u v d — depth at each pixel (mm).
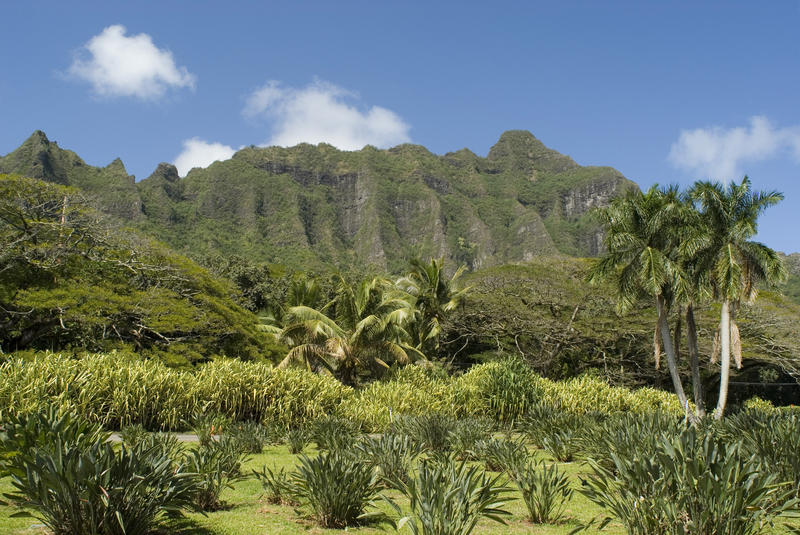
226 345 25797
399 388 18000
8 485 6629
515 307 35281
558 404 18875
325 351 25500
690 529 4570
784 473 6703
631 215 21578
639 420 10539
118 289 22406
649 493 5039
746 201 21625
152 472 4715
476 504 5699
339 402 17078
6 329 20688
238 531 5328
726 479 4758
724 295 21172
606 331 34219
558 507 6844
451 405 18172
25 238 20219
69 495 4250
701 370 36625
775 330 33188
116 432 12258
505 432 14281
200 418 12555
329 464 5852
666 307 21953
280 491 6613
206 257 43250
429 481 5164
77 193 22328
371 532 5492
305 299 33125
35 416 5922
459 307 37188
